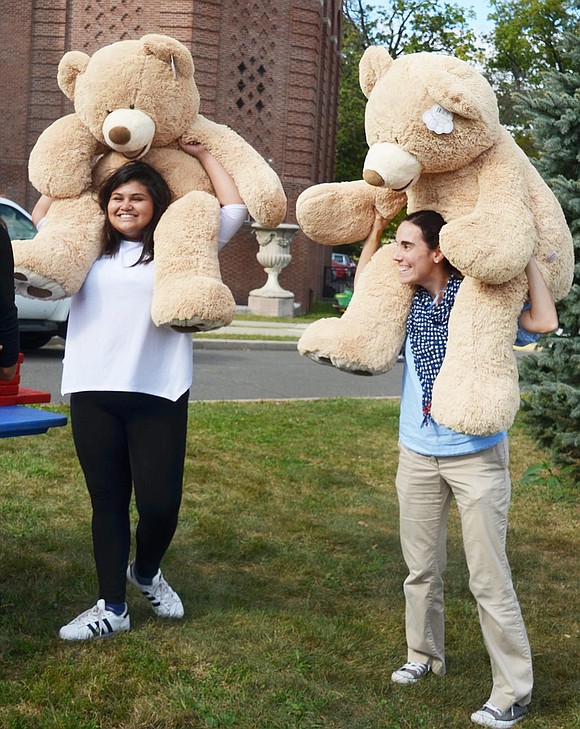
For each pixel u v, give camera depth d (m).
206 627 4.17
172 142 4.01
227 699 3.51
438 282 3.55
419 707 3.59
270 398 11.20
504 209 3.34
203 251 3.79
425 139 3.34
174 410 3.91
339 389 12.55
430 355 3.54
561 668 4.02
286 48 25.11
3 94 24.80
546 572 5.31
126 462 3.99
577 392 6.99
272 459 7.59
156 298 3.71
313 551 5.41
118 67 3.74
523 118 7.46
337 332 3.65
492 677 3.85
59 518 5.66
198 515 5.92
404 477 3.67
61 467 6.76
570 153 7.03
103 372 3.85
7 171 24.98
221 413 9.42
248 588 4.75
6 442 7.36
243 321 22.72
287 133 25.45
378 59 3.52
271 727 3.35
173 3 23.91
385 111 3.39
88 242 3.86
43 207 4.09
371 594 4.79
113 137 3.71
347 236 3.94
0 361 3.85
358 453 8.12
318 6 25.30
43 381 10.74
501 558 3.49
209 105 24.28
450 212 3.54
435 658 3.85
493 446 3.46
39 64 24.77
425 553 3.69
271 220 3.97
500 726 3.48
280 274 27.02
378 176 3.41
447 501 3.66
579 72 7.48
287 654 3.93
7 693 3.42
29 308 12.29
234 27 24.41
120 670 3.67
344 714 3.50
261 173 3.95
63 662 3.70
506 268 3.28
